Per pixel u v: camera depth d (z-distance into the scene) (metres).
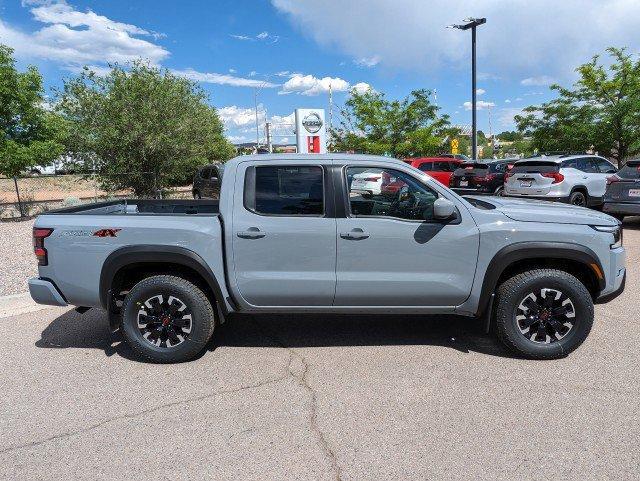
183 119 16.66
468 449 2.99
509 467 2.81
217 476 2.78
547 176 11.80
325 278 4.18
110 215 4.26
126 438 3.17
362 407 3.51
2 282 6.97
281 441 3.11
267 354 4.49
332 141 30.44
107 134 15.40
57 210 4.55
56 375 4.11
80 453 3.02
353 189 4.22
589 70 18.91
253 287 4.22
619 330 4.89
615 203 10.09
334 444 3.06
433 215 4.14
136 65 16.23
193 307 4.21
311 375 4.04
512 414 3.37
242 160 4.25
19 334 5.06
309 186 4.19
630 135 18.05
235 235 4.15
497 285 4.32
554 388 3.73
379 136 28.61
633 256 8.07
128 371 4.17
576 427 3.20
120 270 4.34
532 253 4.10
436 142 27.66
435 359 4.31
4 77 12.88
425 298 4.25
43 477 2.79
